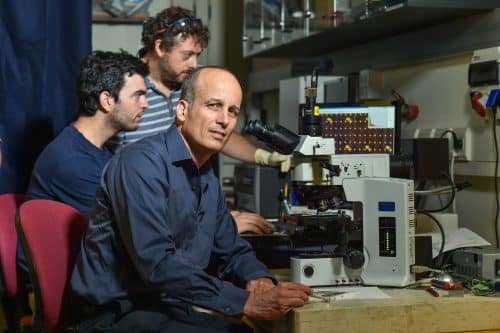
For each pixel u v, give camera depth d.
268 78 4.29
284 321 1.94
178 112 2.05
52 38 3.15
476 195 2.75
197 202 2.11
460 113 2.81
